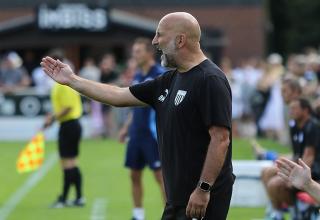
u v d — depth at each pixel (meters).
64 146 22.16
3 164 31.91
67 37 52.09
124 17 53.59
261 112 40.44
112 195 24.33
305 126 16.94
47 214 21.23
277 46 91.50
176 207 11.37
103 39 51.81
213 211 11.21
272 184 17.28
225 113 11.00
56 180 27.59
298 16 89.44
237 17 64.50
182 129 11.23
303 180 10.97
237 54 64.44
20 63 50.41
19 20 56.31
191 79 11.18
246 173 20.94
